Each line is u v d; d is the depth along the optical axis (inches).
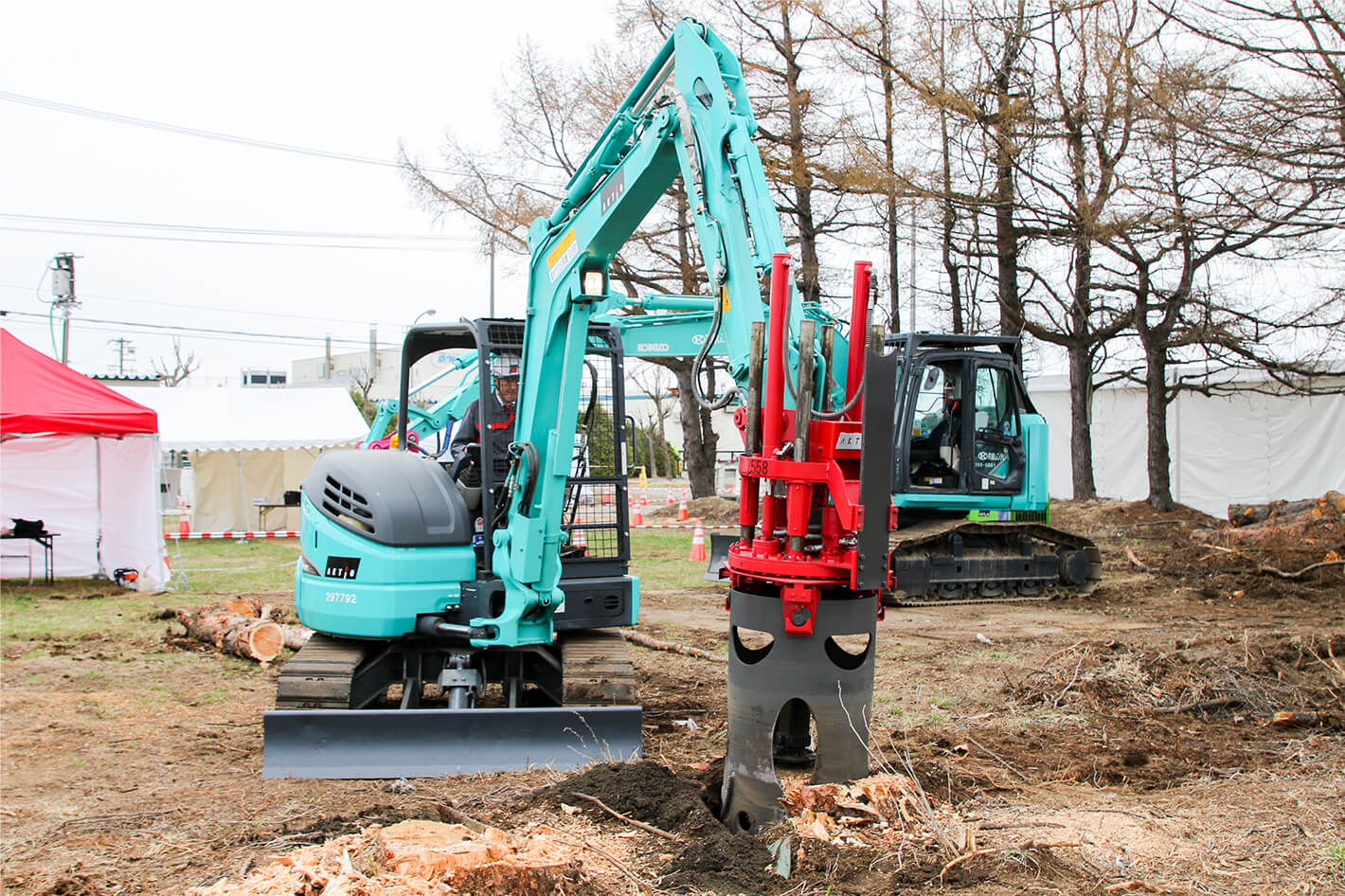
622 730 237.3
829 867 167.5
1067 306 836.0
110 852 189.2
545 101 970.1
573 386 257.8
